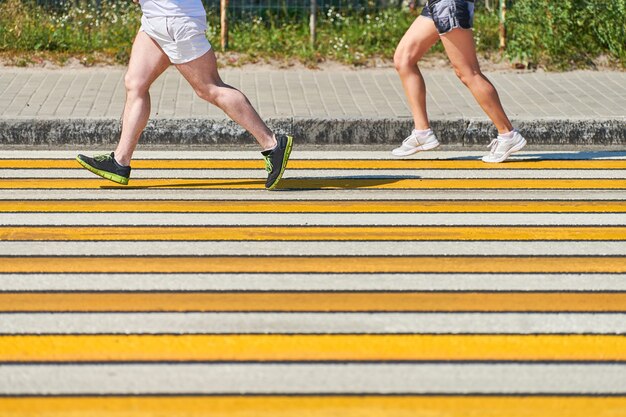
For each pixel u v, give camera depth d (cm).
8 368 590
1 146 1131
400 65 1057
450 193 964
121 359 602
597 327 656
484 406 551
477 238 833
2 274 736
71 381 575
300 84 1308
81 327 646
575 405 554
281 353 612
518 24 1462
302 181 1000
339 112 1172
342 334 639
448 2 1009
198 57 916
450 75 1362
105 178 952
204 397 558
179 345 621
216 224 859
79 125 1138
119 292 704
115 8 1549
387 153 1115
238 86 1290
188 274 740
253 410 544
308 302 689
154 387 569
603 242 829
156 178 1006
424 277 740
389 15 1589
